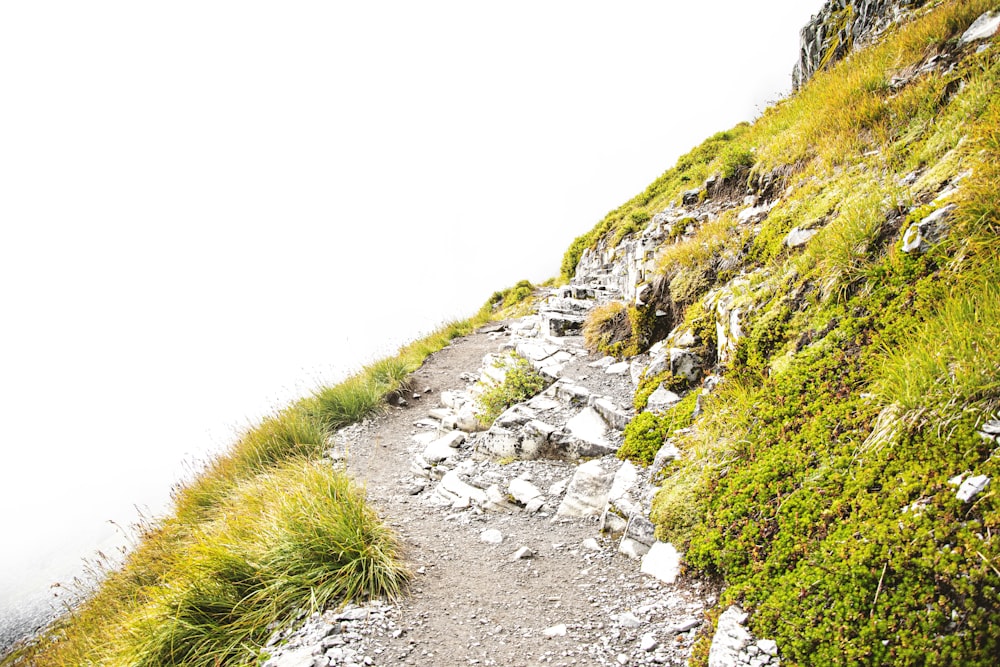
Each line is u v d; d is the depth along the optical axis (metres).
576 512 7.11
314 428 11.19
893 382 4.72
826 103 10.42
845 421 5.00
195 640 5.16
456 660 4.55
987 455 3.80
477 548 6.65
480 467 8.83
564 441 8.43
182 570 5.97
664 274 10.46
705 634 4.39
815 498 4.60
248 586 5.65
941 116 7.45
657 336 10.30
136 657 5.14
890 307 5.51
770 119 14.07
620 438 8.15
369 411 12.23
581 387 9.84
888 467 4.28
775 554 4.49
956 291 4.89
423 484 8.80
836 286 6.26
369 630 4.95
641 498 6.40
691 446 6.52
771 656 3.82
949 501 3.71
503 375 11.30
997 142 5.68
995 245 4.87
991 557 3.28
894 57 10.11
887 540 3.79
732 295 8.03
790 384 5.86
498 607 5.34
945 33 9.11
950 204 5.45
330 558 5.83
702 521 5.41
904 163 7.27
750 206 10.84
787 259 7.63
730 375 7.02
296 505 6.50
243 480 9.54
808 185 8.88
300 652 4.64
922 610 3.40
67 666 6.40
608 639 4.65
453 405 11.91
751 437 5.78
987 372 4.07
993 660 3.05
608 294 15.36
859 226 6.37
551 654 4.56
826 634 3.68
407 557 6.36
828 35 18.06
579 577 5.74
